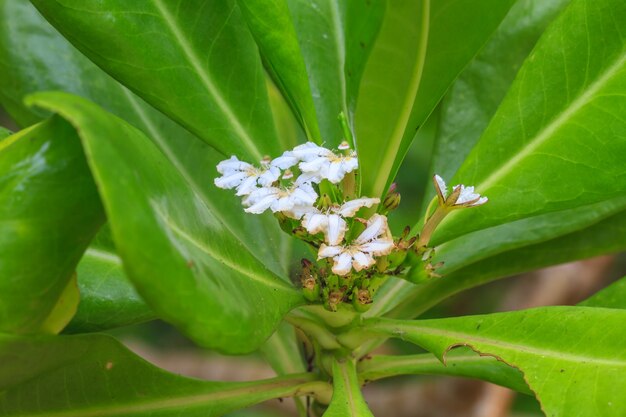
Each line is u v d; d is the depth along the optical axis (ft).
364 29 1.06
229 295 0.91
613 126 1.12
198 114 1.18
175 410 1.14
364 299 1.12
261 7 1.10
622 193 1.12
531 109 1.16
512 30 1.36
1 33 1.33
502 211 1.15
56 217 0.92
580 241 1.33
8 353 0.94
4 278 0.91
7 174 0.92
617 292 1.22
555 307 1.06
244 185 1.09
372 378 1.25
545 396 1.00
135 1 1.14
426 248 1.12
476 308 2.37
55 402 1.11
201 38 1.19
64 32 1.12
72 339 1.02
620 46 1.12
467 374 1.20
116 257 1.16
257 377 2.33
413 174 2.33
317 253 1.14
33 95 0.82
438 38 1.08
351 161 1.07
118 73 1.14
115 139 0.84
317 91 1.28
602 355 1.01
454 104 1.35
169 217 0.92
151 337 2.43
